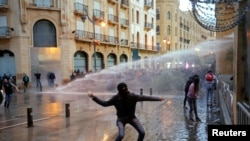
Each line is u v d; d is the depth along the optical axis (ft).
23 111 45.68
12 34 94.32
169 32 197.26
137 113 38.65
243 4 18.57
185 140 23.86
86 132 28.76
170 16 196.24
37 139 26.55
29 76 96.32
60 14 100.12
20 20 94.02
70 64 102.63
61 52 100.63
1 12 94.32
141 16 157.17
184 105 42.93
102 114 39.86
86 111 43.32
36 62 97.91
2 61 96.07
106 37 122.83
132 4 145.38
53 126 32.17
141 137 19.35
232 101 23.35
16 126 32.86
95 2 116.57
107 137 26.48
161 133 26.58
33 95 73.31
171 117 34.99
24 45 95.04
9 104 52.80
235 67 21.76
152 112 39.32
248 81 18.89
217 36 61.93
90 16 113.29
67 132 28.99
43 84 98.43
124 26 137.28
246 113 15.84
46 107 49.49
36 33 98.32
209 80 43.24
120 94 19.27
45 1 98.99
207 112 38.11
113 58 132.26
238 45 20.71
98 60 120.47
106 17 123.44
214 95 53.31
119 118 19.54
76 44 106.01
